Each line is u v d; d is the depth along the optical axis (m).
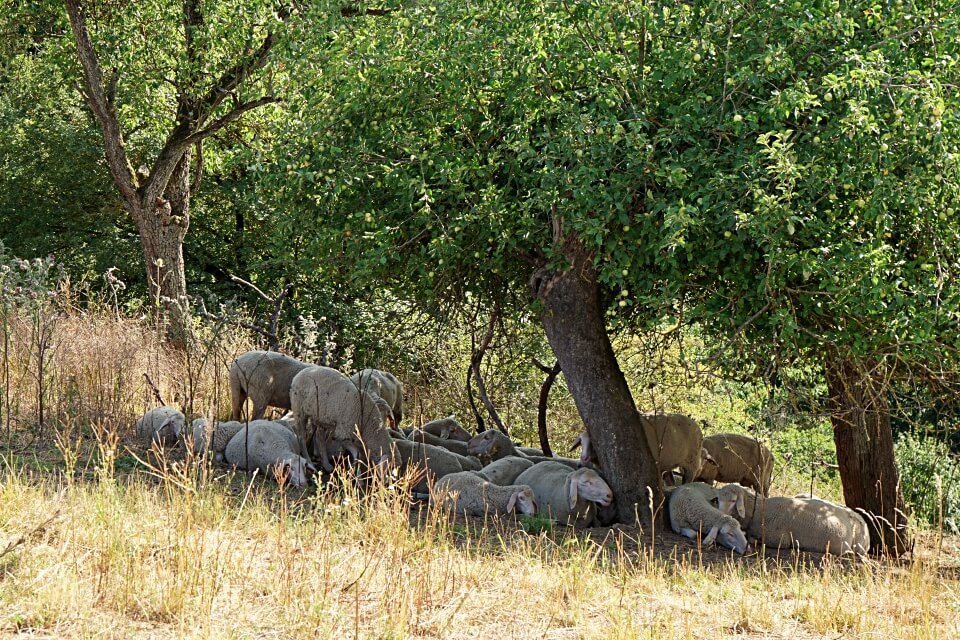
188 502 7.83
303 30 13.74
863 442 13.98
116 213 32.09
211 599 6.67
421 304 13.96
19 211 32.28
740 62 10.38
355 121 12.20
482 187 11.70
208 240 33.53
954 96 9.92
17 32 24.80
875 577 10.64
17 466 10.45
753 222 9.23
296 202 12.67
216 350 14.33
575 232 11.59
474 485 12.20
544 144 10.84
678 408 18.58
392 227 11.73
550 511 12.27
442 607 7.56
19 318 14.25
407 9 12.14
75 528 7.80
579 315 12.49
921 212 10.03
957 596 9.49
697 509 12.07
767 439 18.09
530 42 10.78
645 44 11.25
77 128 31.91
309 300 27.25
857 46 10.44
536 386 21.97
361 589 7.57
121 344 14.62
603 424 12.48
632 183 10.33
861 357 11.17
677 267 10.98
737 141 10.40
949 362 11.25
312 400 12.55
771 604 8.80
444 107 11.77
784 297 10.11
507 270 12.83
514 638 7.07
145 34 21.69
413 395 20.75
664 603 8.45
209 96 22.00
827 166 9.71
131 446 12.48
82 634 6.05
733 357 11.48
